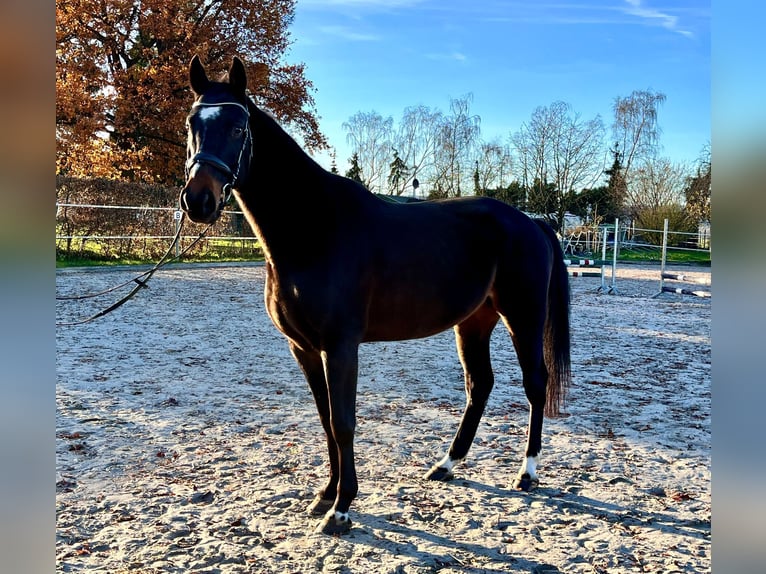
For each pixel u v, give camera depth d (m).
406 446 4.24
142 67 21.36
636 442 4.38
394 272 3.16
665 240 14.84
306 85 23.45
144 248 17.62
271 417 4.79
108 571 2.58
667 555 2.78
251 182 2.95
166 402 5.10
